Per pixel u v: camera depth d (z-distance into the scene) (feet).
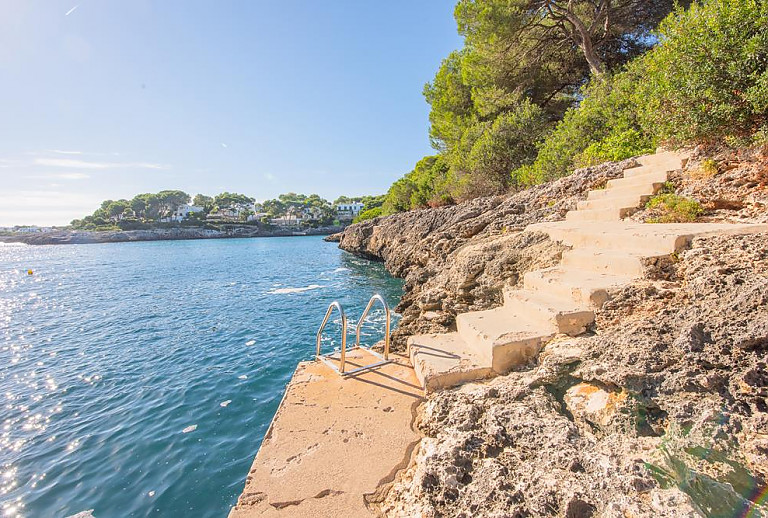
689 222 17.38
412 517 6.23
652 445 6.51
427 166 125.39
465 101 74.18
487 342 10.53
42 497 17.33
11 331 47.88
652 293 10.32
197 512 16.16
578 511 5.47
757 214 15.85
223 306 59.62
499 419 7.88
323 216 449.06
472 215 43.88
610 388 8.05
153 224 385.29
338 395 10.37
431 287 28.07
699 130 20.61
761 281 7.95
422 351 11.82
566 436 7.00
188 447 20.71
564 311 10.87
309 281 83.05
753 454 5.74
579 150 37.32
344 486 7.14
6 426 23.58
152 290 77.92
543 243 20.45
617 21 54.75
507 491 6.13
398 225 88.33
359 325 14.08
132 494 17.29
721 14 18.78
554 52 59.72
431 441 8.05
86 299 69.82
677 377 7.25
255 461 7.86
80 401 27.04
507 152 54.80
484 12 51.80
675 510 4.87
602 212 22.75
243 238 360.48
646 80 27.73
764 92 16.83
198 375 31.04
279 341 39.93
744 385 6.65
